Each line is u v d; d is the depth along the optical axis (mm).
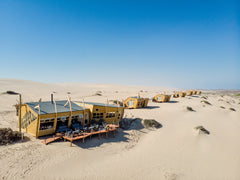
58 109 19422
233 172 15055
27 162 13195
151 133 24203
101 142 19078
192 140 21953
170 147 19750
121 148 18484
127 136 22078
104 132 21672
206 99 69625
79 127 20359
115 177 12773
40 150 15273
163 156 17375
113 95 64500
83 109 21047
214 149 19812
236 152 19344
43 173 12188
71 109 20266
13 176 11383
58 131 18641
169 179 12914
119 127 24891
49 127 18156
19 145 15695
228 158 17766
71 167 13461
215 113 39281
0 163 12523
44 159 13977
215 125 29281
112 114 25031
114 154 16875
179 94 70312
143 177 13109
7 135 16172
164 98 52375
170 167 15086
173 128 26547
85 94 64312
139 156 16953
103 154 16500
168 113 35875
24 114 20141
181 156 17625
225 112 41469
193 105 47875
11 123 23094
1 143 15289
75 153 15664
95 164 14430
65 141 17719
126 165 14820
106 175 12906
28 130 19016
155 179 12938
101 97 55906
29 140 17047
